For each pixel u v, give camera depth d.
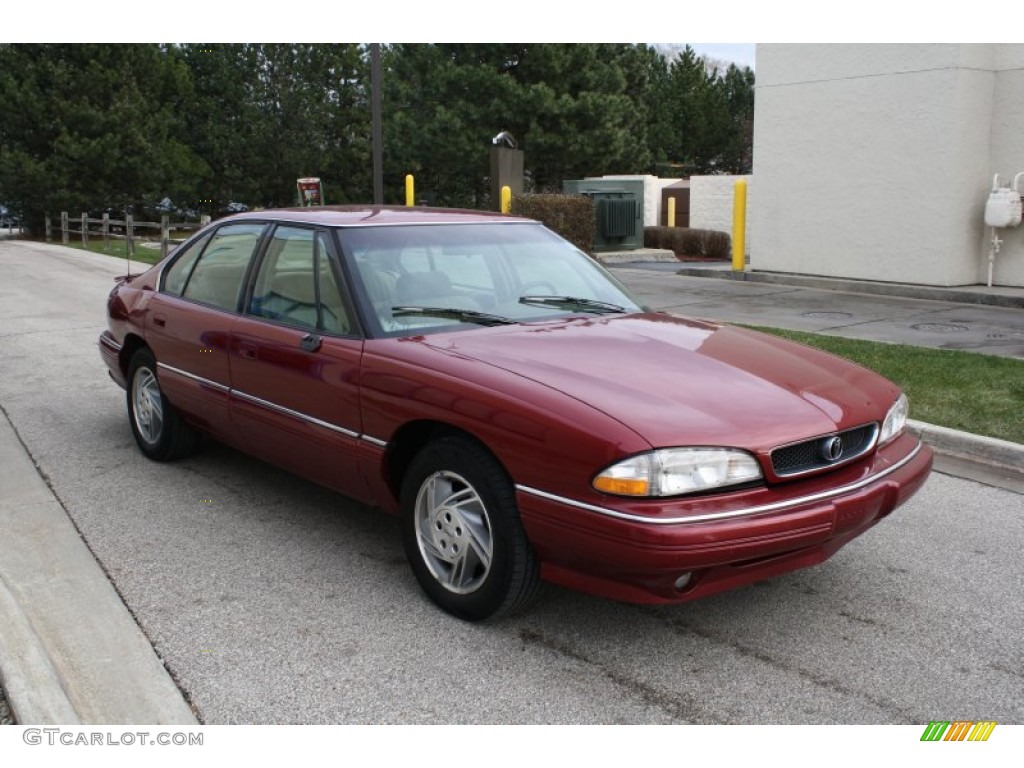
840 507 3.35
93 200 31.02
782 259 14.63
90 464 5.74
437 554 3.80
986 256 12.91
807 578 4.20
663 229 20.95
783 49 14.09
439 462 3.68
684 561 3.09
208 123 34.78
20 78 30.58
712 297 12.73
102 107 31.33
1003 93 12.52
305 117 34.34
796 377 3.79
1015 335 9.52
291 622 3.75
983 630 3.73
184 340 5.09
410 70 32.81
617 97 29.92
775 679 3.36
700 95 47.75
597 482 3.17
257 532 4.67
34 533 4.66
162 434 5.60
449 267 4.48
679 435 3.19
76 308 12.74
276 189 35.72
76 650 3.53
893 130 12.95
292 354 4.30
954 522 4.87
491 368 3.63
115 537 4.61
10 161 30.02
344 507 5.03
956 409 6.53
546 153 30.14
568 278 4.76
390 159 34.81
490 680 3.34
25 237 32.94
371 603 3.91
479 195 35.56
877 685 3.33
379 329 4.06
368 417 3.92
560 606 3.90
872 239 13.41
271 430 4.51
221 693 3.25
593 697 3.24
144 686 3.29
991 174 12.77
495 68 29.72
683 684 3.33
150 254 22.98
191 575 4.18
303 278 4.45
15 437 6.34
